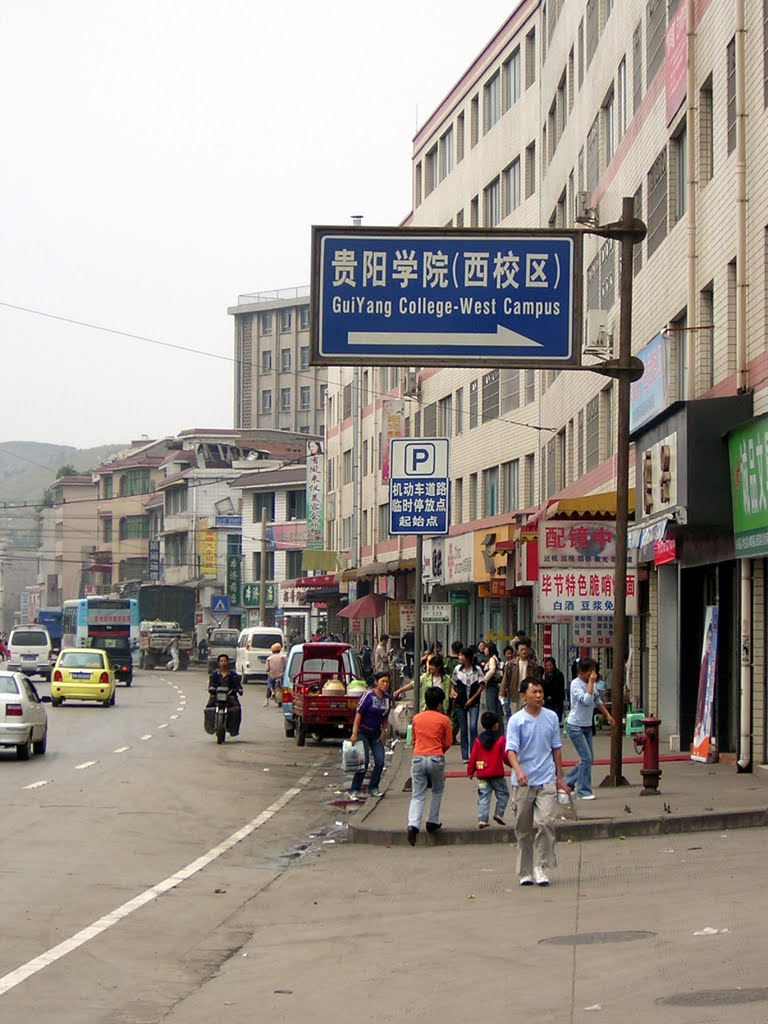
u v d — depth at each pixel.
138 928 12.26
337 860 16.61
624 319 20.19
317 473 86.12
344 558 80.69
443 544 56.59
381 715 22.56
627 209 20.11
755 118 21.75
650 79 30.34
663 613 29.47
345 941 11.70
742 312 22.19
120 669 66.62
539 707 14.18
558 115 45.66
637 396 28.66
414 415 67.75
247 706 53.12
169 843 17.75
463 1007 9.15
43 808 20.89
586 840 16.80
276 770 27.78
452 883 14.57
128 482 136.25
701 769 23.42
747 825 17.25
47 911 12.88
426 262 19.02
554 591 25.69
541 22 48.94
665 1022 8.19
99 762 28.64
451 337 18.97
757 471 20.23
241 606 99.88
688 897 12.53
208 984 10.18
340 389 85.75
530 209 50.84
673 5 27.66
